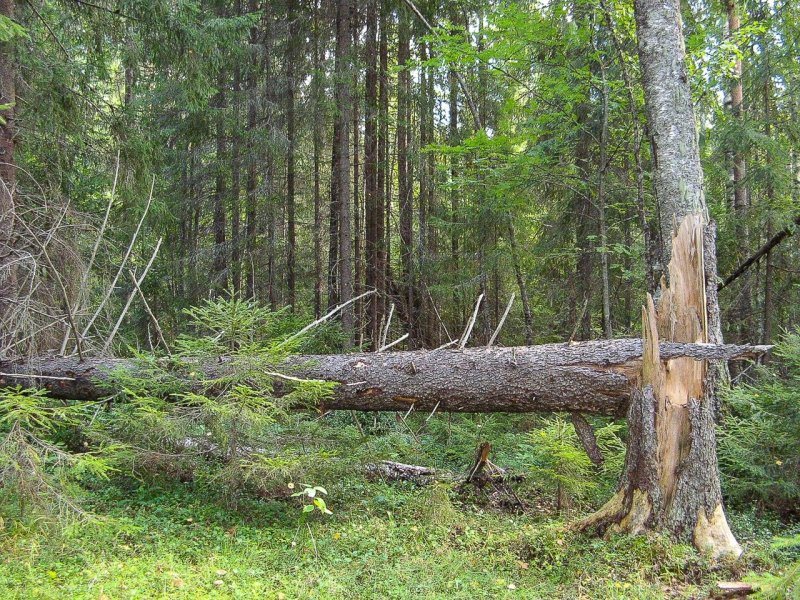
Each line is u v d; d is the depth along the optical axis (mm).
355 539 4602
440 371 5387
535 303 14648
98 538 4129
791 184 9688
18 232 6918
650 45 5227
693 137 5109
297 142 13023
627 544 4277
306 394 5117
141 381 5320
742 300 10883
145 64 9359
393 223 16625
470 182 9141
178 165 13641
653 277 5215
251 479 5227
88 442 6219
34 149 8289
